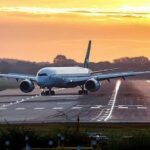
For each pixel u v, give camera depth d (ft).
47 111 583.58
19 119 501.56
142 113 561.02
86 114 550.36
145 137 300.40
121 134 367.86
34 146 314.76
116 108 619.67
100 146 314.96
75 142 325.42
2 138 310.24
